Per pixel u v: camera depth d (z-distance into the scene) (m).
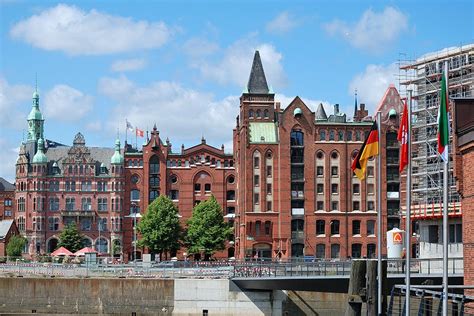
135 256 162.88
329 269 86.38
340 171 142.12
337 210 141.88
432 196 101.25
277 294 79.56
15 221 181.50
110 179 177.75
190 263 94.69
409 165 42.44
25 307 84.12
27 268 93.75
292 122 142.62
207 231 150.25
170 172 174.62
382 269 43.16
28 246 178.00
